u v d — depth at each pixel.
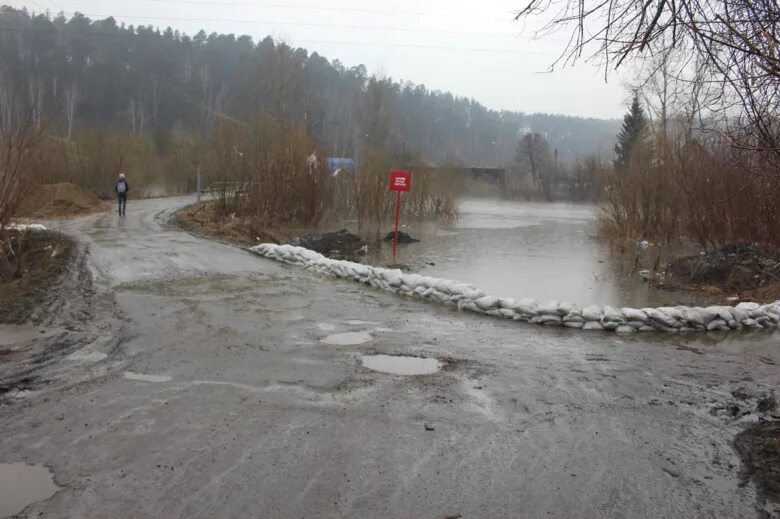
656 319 8.94
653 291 13.10
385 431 5.00
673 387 6.38
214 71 94.19
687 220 20.20
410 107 108.56
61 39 77.94
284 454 4.53
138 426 4.98
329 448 4.65
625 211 23.89
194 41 104.88
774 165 4.32
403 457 4.54
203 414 5.25
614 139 67.44
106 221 22.83
